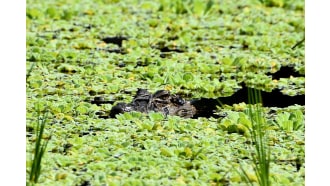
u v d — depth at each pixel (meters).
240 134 12.09
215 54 15.97
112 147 11.50
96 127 12.25
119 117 12.62
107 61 15.45
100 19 18.14
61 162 10.95
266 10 19.02
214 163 11.04
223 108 13.32
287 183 10.44
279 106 13.50
